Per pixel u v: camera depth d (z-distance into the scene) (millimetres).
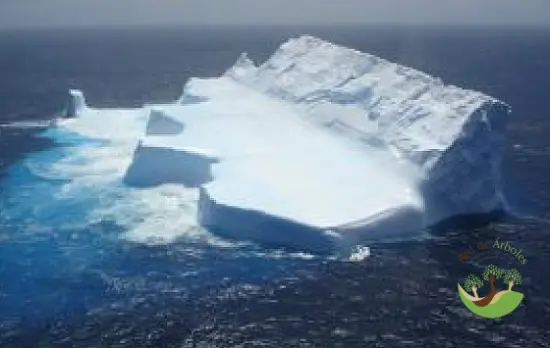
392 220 34969
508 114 39750
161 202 41031
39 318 26688
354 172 40500
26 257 32844
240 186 38125
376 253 33062
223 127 51125
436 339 24938
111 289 29234
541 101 88125
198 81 73812
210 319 26516
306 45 65562
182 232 35906
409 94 45969
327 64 58969
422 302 27938
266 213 34125
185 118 54438
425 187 37656
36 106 84750
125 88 106625
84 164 51562
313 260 32250
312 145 46469
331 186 38281
